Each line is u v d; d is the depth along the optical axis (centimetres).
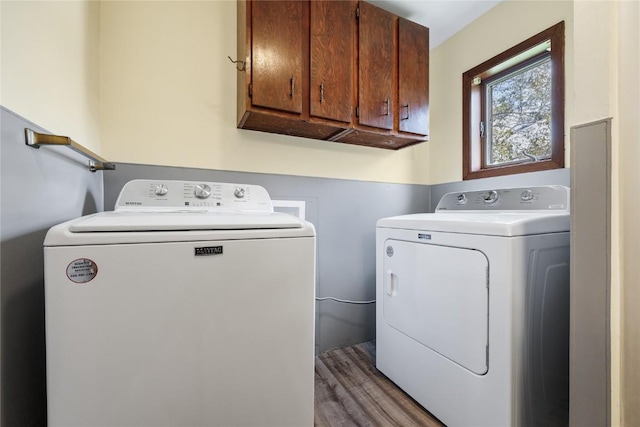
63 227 67
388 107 173
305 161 188
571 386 88
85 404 68
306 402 90
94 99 127
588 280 84
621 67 78
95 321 68
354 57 164
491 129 203
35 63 77
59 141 75
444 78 226
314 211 191
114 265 70
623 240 79
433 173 236
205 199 125
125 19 142
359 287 208
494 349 105
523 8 172
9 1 65
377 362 169
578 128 86
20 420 72
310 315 91
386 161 218
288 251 88
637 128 76
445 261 123
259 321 84
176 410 75
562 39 155
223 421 80
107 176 139
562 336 115
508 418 101
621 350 80
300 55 149
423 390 135
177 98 153
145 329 72
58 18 90
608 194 80
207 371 78
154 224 75
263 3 141
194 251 77
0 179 62
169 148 151
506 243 101
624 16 77
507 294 101
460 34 212
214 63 161
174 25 152
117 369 70
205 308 78
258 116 146
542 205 139
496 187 188
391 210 221
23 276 71
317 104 153
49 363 66
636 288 77
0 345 64
